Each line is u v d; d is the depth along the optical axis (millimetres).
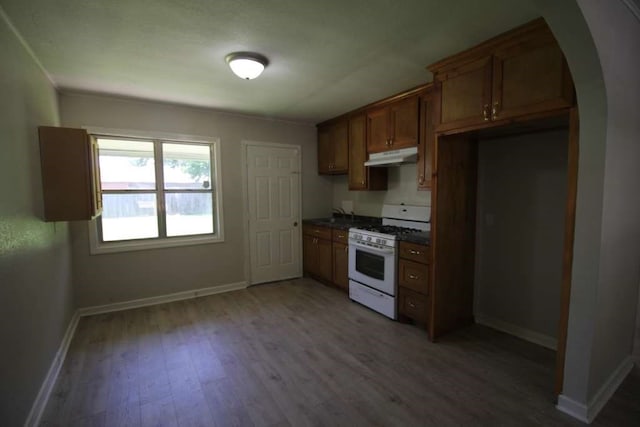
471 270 3037
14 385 1577
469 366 2354
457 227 2840
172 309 3535
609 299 1884
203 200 4035
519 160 2734
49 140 2320
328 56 2355
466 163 2857
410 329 2992
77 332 2949
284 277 4672
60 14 1754
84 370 2324
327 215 5043
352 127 4035
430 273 2725
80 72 2625
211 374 2275
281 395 2039
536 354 2521
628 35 1777
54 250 2496
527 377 2209
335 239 4062
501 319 2953
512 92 1995
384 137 3527
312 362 2426
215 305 3654
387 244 3162
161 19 1829
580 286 1782
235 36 2045
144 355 2539
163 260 3746
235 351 2602
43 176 2301
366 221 4445
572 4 1341
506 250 2873
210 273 4059
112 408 1916
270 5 1698
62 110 3152
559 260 2545
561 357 1885
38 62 2379
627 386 2104
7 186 1646
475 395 2018
